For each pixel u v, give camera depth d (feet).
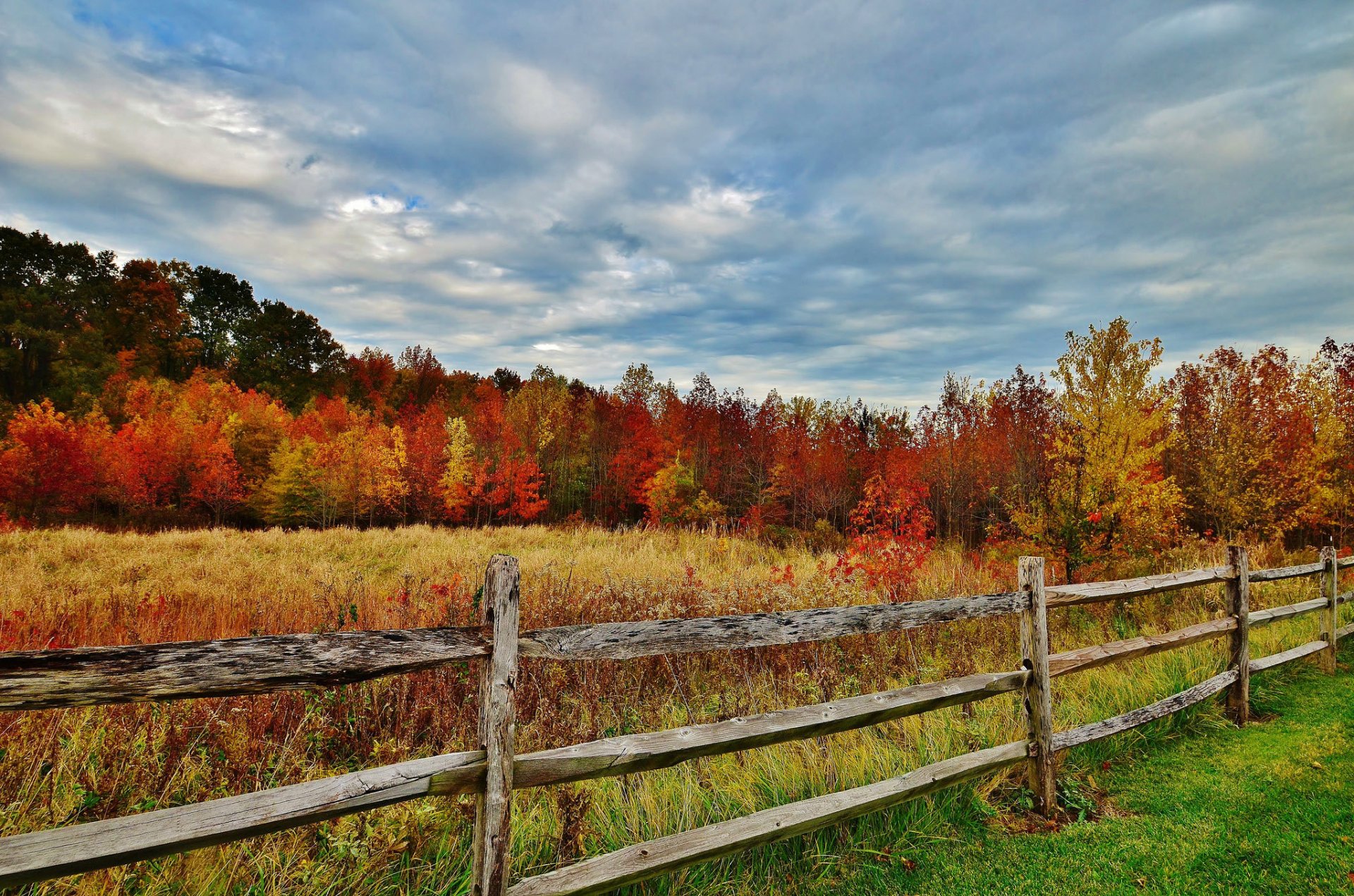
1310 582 33.24
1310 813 12.18
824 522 88.79
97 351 216.13
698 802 11.33
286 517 125.49
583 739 13.99
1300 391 59.88
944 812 12.07
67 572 43.04
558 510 138.10
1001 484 86.99
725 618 9.37
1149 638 15.57
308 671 6.40
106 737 11.98
